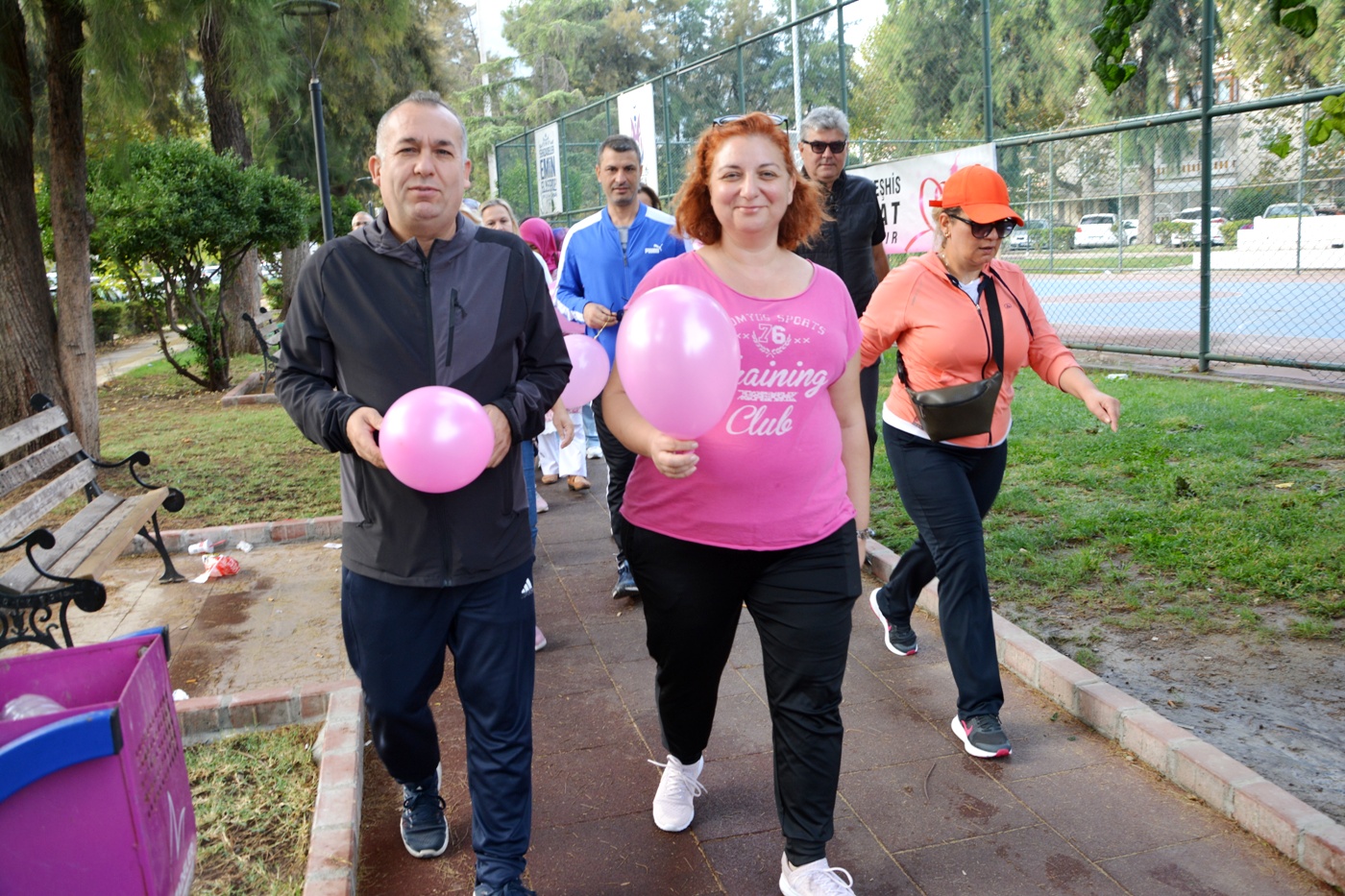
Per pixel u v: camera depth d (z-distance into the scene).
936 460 3.61
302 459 9.09
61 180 8.44
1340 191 14.91
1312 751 3.41
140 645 2.14
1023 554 5.31
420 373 2.60
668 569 2.74
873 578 5.31
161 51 8.31
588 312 4.86
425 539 2.59
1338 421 7.55
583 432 7.64
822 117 4.76
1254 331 12.73
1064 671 3.88
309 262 2.62
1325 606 4.44
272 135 23.42
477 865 2.78
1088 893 2.78
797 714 2.69
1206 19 9.52
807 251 4.96
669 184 18.89
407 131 2.47
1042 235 18.03
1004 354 3.56
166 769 2.11
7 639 3.86
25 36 8.30
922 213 11.55
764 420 2.58
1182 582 4.83
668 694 2.96
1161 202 16.45
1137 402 8.72
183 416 11.96
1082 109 25.95
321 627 5.00
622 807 3.30
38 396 5.44
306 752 3.61
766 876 2.91
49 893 1.85
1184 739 3.35
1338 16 16.14
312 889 2.73
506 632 2.71
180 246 12.73
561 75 54.50
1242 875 2.82
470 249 2.66
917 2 17.23
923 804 3.25
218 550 6.32
